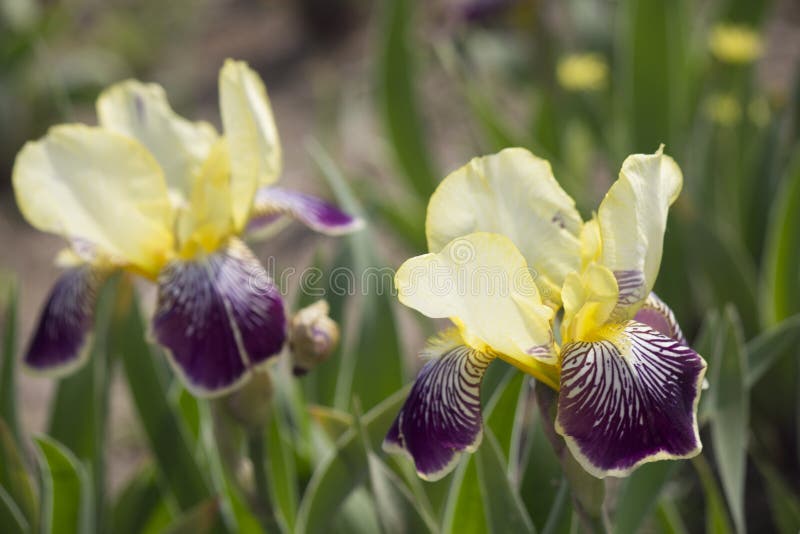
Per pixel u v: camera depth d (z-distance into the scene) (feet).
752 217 3.28
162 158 2.42
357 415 2.23
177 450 2.51
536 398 2.07
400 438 2.05
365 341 2.62
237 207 2.29
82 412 2.58
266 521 2.32
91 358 2.57
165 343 2.19
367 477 2.40
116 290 2.42
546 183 2.08
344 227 2.44
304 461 2.56
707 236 2.93
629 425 1.97
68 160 2.27
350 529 2.37
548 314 2.02
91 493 2.53
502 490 2.18
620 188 2.01
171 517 2.64
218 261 2.25
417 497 2.39
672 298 3.00
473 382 2.04
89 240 2.30
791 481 3.03
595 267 2.00
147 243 2.30
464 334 2.05
